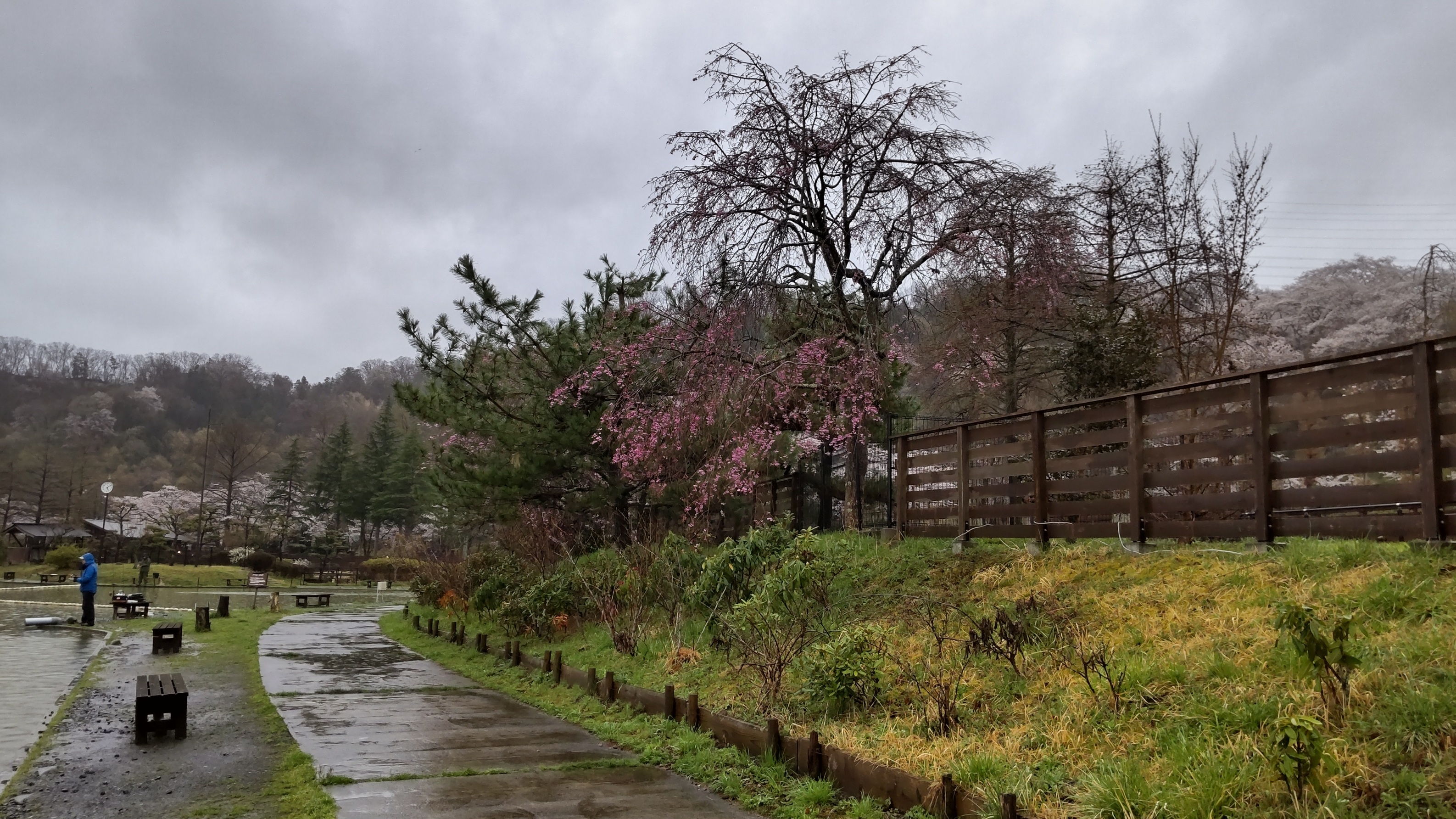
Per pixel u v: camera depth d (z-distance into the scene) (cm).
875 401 1208
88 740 667
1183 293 1368
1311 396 631
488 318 1570
